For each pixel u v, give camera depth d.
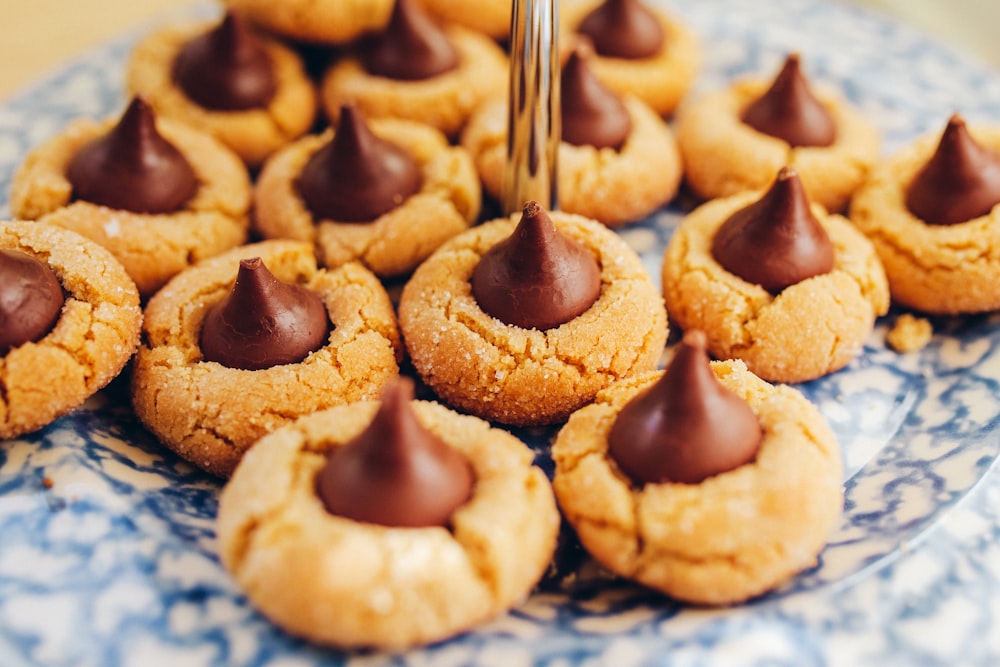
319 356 0.26
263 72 0.32
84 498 0.24
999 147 0.31
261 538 0.23
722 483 0.24
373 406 0.25
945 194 0.29
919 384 0.28
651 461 0.24
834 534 0.25
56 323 0.26
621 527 0.24
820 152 0.31
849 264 0.28
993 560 0.24
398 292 0.30
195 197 0.30
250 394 0.26
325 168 0.29
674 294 0.29
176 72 0.33
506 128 0.31
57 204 0.29
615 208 0.31
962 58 0.36
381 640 0.22
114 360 0.26
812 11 0.38
